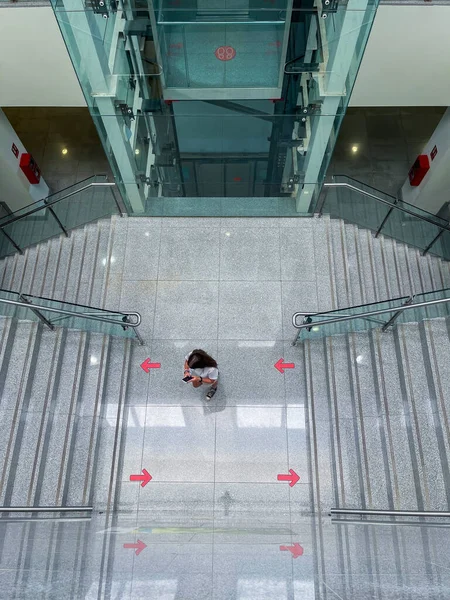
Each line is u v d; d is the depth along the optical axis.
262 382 7.25
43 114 12.05
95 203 8.62
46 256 8.93
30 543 3.96
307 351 7.38
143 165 7.68
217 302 7.92
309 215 8.81
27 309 6.79
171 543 4.17
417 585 2.61
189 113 6.64
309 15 5.36
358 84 8.05
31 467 6.39
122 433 6.91
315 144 7.14
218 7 5.31
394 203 8.38
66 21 5.18
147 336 7.62
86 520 5.70
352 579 2.77
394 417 6.65
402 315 6.79
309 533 4.89
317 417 6.93
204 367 6.54
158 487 6.58
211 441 6.85
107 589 2.50
